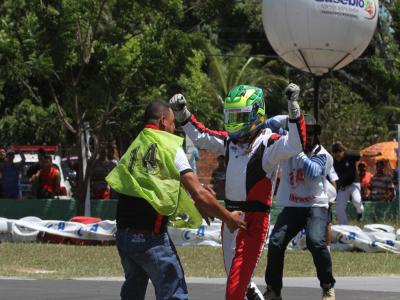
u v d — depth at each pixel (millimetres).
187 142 19844
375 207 22719
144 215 6625
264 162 7477
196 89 24422
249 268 7383
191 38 20766
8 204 21078
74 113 21391
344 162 19547
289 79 47281
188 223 7012
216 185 22141
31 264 14227
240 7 49469
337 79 45406
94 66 21188
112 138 23469
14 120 29062
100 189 22047
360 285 12023
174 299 6641
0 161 22891
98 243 17516
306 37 16875
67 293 10906
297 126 7141
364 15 17062
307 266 14352
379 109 42656
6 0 21094
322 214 9945
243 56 46438
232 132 7547
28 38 20297
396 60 29172
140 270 6910
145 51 20578
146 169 6629
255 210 7500
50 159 21703
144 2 20531
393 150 31828
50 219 21109
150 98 21391
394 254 16562
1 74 20906
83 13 20484
